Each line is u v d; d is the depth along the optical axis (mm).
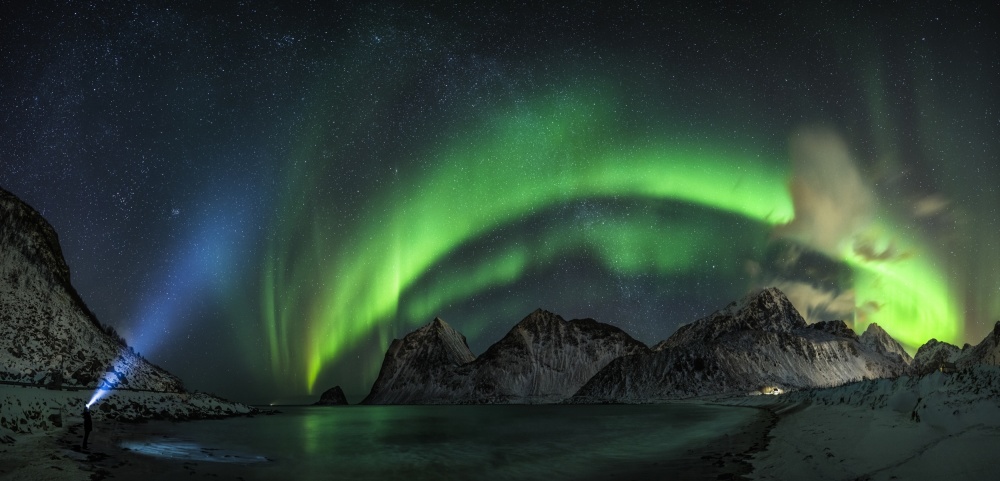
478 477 24859
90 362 52156
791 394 71625
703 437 38156
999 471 16266
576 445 36000
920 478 17703
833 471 21156
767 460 25906
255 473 25531
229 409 61125
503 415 79312
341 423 59812
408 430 49469
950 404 22906
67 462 24250
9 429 28734
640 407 97812
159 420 45375
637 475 24297
